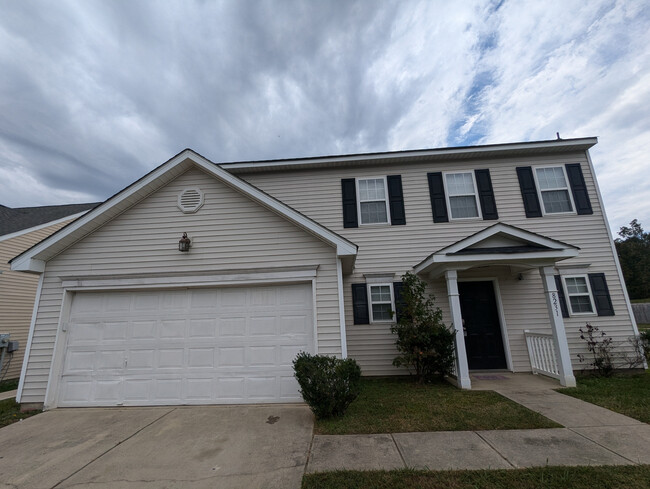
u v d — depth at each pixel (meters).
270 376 5.99
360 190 9.52
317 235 6.31
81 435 4.57
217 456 3.79
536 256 6.82
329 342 5.94
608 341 8.04
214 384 5.99
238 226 6.61
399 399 5.91
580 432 4.14
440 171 9.48
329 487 2.98
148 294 6.45
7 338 9.42
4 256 9.99
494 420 4.66
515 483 2.93
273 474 3.30
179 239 6.60
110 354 6.18
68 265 6.52
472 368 8.44
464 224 9.09
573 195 9.09
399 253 9.00
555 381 7.11
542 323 8.47
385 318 8.62
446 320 8.52
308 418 5.05
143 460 3.74
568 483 2.90
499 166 9.41
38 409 5.86
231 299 6.36
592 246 8.77
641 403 5.28
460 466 3.30
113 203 6.45
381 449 3.80
